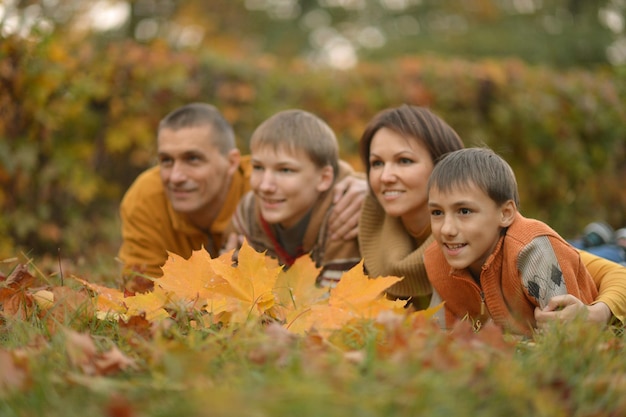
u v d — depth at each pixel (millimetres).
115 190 5156
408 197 2648
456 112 5902
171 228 3467
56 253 4805
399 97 5746
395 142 2646
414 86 5785
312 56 18203
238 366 1409
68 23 6785
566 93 6133
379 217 2857
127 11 10789
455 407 1171
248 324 1708
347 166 3318
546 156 6160
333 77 5656
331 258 2926
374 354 1418
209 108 3420
